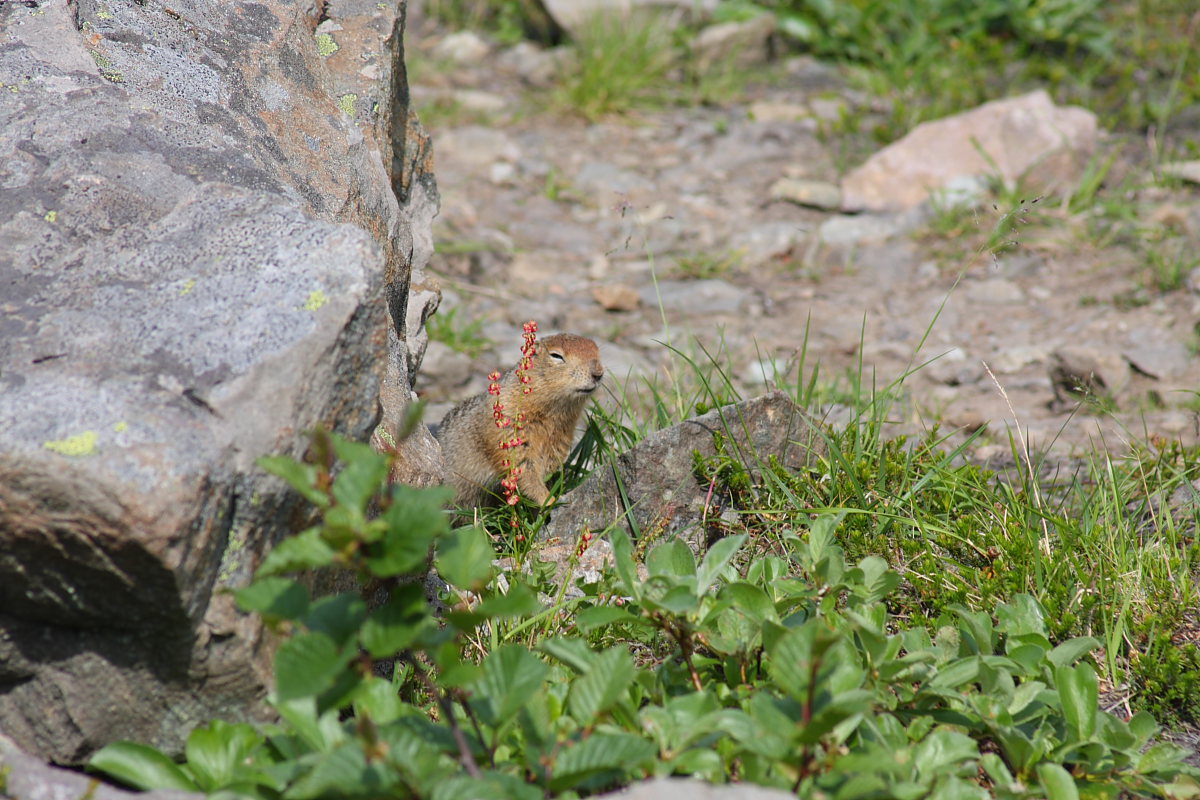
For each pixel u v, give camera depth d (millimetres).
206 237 6012
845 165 18688
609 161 19281
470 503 10297
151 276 5812
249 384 5270
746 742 4793
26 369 5234
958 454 9992
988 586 7492
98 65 7391
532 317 14875
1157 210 16281
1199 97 19625
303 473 4488
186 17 8336
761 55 22188
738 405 8961
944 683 5863
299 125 8219
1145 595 7555
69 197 6316
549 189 18172
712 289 15602
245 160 7098
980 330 14336
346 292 5621
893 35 22547
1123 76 20141
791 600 6375
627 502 8742
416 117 11039
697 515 8914
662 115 20875
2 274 5863
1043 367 13281
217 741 5270
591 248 16828
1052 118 17359
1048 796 5270
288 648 4387
